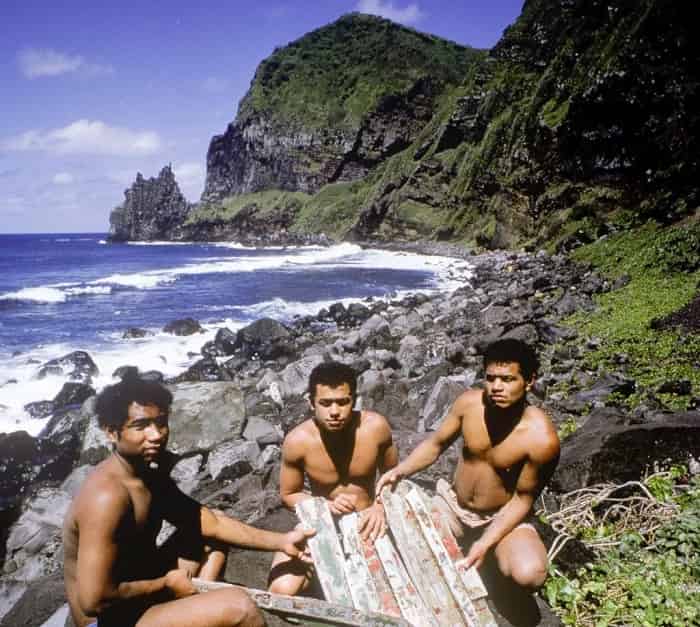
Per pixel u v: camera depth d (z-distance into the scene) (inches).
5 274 1665.8
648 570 150.9
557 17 1951.3
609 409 251.3
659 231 866.1
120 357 613.3
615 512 182.1
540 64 1979.6
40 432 395.9
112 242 5285.4
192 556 134.7
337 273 1466.5
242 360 593.0
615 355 380.8
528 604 140.9
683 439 199.6
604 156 1206.3
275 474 271.3
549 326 488.1
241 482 273.1
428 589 127.3
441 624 122.2
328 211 3289.9
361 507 149.6
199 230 4630.9
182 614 109.1
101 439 344.2
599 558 158.4
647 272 676.1
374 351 528.7
